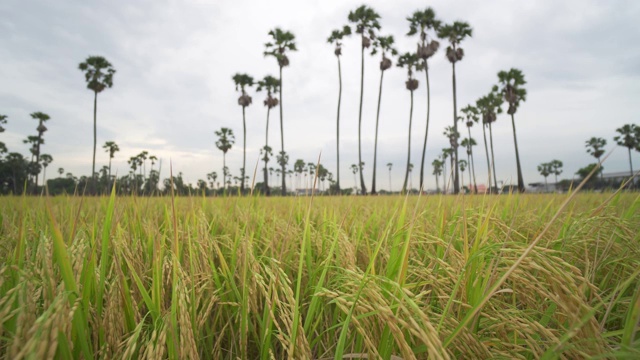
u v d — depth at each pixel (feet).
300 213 10.55
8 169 127.65
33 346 2.30
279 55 118.73
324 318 5.68
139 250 5.98
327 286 4.82
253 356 5.18
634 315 2.58
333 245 4.58
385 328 3.48
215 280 5.03
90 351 3.46
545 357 2.93
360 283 3.45
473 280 4.20
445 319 3.61
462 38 99.30
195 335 4.10
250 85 132.77
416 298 3.70
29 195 13.08
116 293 3.71
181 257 5.58
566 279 3.09
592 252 5.52
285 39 117.50
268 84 132.36
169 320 3.29
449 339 3.19
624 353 2.47
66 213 9.23
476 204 7.43
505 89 110.42
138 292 4.82
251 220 8.82
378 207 13.94
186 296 3.81
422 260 6.35
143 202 10.48
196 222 7.36
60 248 3.10
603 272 5.82
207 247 5.59
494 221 5.31
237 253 6.04
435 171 222.28
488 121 130.31
